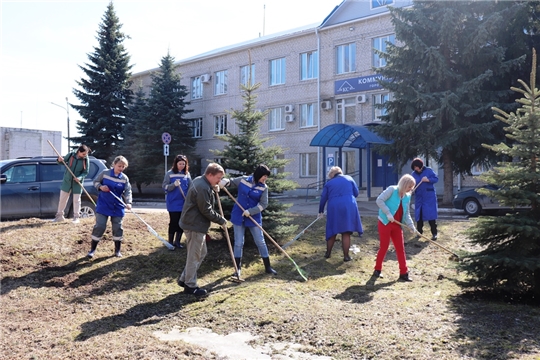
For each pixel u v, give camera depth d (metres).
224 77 32.06
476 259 5.89
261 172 7.22
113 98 31.33
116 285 6.83
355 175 25.73
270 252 8.62
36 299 6.27
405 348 4.20
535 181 5.82
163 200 27.05
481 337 4.40
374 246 9.29
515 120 5.97
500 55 16.06
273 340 4.65
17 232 8.72
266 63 29.38
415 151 17.31
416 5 16.95
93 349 4.47
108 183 7.77
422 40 16.69
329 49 26.44
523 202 5.73
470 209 15.20
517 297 6.04
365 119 24.91
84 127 31.44
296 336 4.71
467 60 16.39
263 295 6.13
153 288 6.71
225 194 8.62
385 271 7.62
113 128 32.00
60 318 5.62
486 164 16.56
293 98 28.03
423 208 9.65
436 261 8.20
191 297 6.26
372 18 24.62
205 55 32.66
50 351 4.47
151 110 30.14
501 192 5.84
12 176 10.68
